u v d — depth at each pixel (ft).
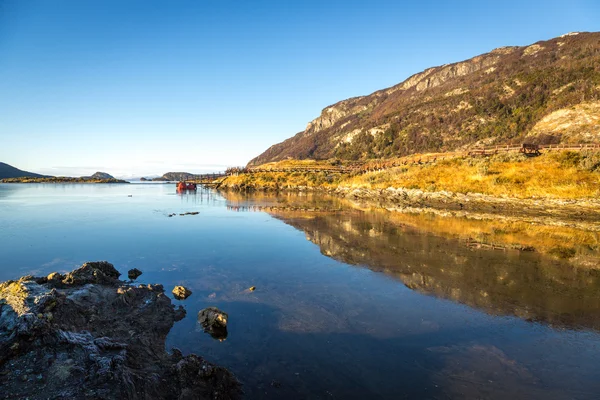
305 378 24.44
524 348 29.04
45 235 73.92
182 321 33.24
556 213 100.27
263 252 60.70
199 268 50.93
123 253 59.26
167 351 27.30
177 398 20.88
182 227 86.38
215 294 40.60
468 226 85.97
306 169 296.51
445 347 29.04
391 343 29.60
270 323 33.14
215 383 22.68
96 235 74.90
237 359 26.68
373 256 57.88
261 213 115.55
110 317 30.45
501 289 42.65
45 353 21.80
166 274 47.98
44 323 23.53
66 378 19.77
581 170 112.78
